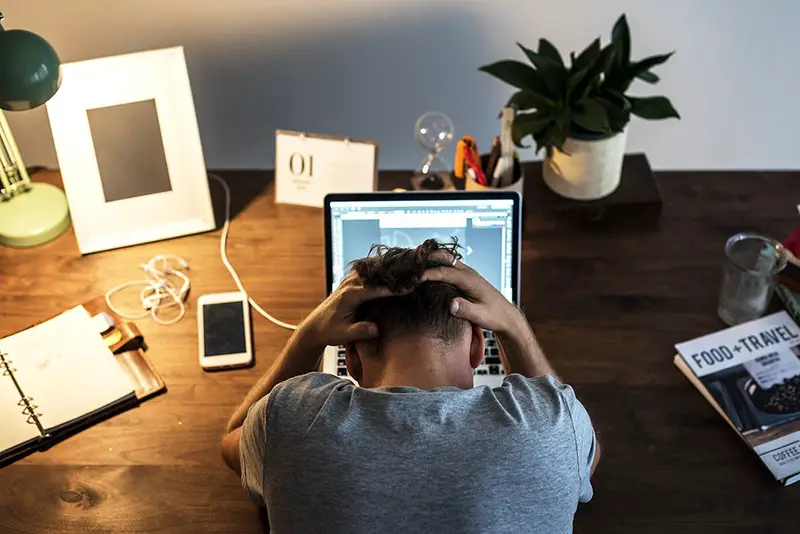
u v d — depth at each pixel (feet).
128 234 5.04
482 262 4.35
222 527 3.79
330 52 5.68
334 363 4.19
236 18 5.49
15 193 5.19
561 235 5.04
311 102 5.96
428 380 2.91
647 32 5.69
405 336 2.93
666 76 5.98
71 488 3.95
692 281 4.77
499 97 5.92
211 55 5.68
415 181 5.19
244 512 3.84
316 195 5.19
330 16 5.49
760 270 4.62
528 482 2.70
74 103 4.71
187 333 4.59
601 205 5.05
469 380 3.01
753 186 5.29
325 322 3.29
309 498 2.70
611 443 4.05
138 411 4.24
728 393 4.12
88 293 4.82
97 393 4.21
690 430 4.09
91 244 5.00
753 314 4.50
